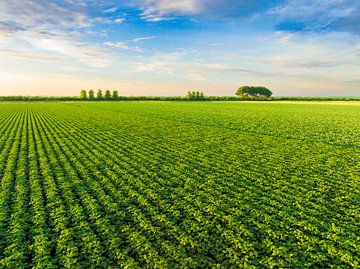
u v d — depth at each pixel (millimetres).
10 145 24750
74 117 51000
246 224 10570
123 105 96062
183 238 9469
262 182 15258
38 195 12977
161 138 28688
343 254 8602
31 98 157125
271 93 190875
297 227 10375
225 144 25641
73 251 8742
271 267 8039
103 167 17891
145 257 8445
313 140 27656
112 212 11492
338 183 15133
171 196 12992
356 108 83188
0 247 9031
